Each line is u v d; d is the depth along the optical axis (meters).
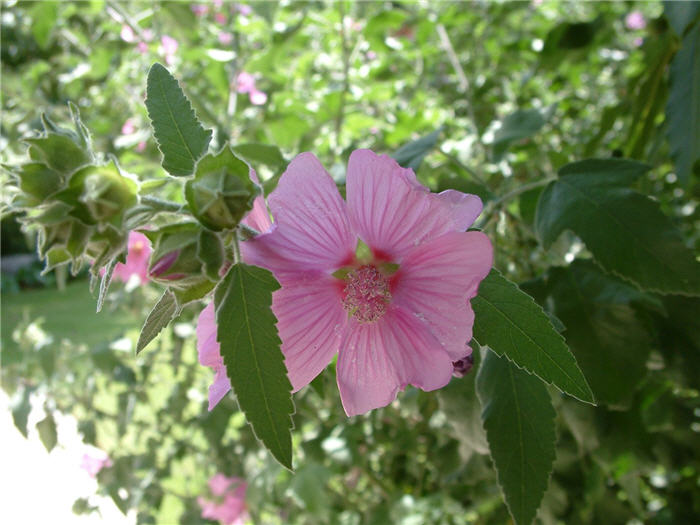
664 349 0.28
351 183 0.17
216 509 0.53
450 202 0.17
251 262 0.16
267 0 0.54
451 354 0.17
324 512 0.42
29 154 0.15
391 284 0.18
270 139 0.48
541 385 0.20
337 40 0.54
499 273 0.17
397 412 0.43
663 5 0.28
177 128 0.17
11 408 0.54
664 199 0.49
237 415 0.54
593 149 0.41
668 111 0.28
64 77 0.67
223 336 0.14
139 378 0.58
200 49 0.48
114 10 0.55
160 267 0.14
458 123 0.57
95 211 0.14
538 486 0.20
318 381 0.22
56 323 1.13
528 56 0.63
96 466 0.59
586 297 0.26
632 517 0.35
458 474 0.32
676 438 0.34
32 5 0.54
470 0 0.67
